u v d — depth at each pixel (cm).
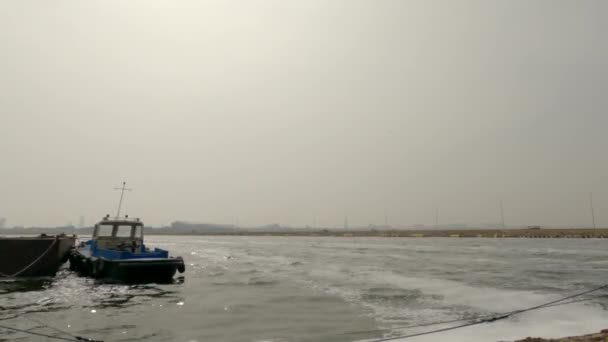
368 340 922
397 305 1417
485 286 1812
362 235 18062
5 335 1015
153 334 1023
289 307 1404
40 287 1906
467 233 13862
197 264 3434
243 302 1516
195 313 1309
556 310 1249
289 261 3625
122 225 2408
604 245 5997
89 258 2259
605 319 1115
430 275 2275
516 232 13438
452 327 1038
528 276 2175
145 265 1948
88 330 1073
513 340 880
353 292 1722
